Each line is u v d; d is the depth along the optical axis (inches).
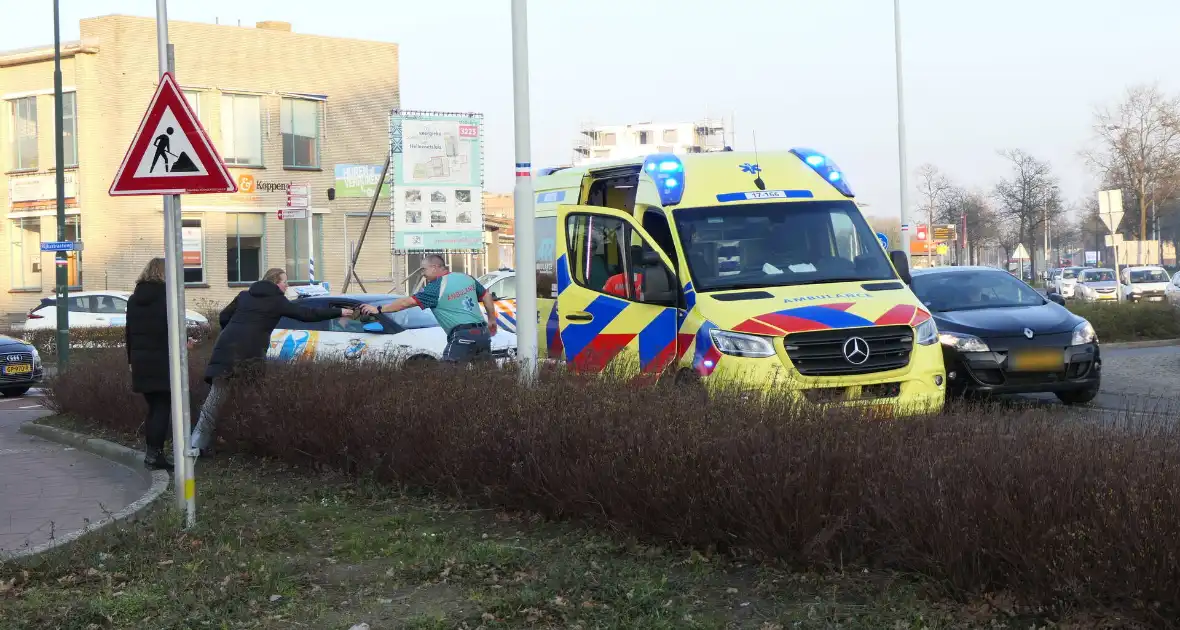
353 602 233.8
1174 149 2498.8
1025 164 2699.3
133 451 463.8
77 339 1203.2
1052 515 197.8
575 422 288.5
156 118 303.4
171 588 241.8
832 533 227.3
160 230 1574.8
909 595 211.2
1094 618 192.2
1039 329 502.3
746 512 241.6
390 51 1781.5
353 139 1744.6
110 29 1545.3
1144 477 194.4
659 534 260.8
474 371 367.9
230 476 392.8
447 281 476.7
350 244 1734.7
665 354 414.3
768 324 381.7
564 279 479.8
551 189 529.7
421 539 281.3
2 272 1620.3
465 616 220.2
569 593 228.2
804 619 207.8
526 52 418.6
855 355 381.7
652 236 432.1
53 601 234.7
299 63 1686.8
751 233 426.6
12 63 1584.6
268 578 244.8
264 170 1651.1
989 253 4055.1
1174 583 183.5
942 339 504.1
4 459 486.0
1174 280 1056.8
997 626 197.2
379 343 593.9
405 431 343.6
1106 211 1141.7
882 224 1555.1
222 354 434.3
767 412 266.7
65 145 1565.0
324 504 333.4
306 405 389.4
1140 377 655.1
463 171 1242.0
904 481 221.5
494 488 309.1
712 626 207.2
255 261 1653.5
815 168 460.4
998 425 238.7
